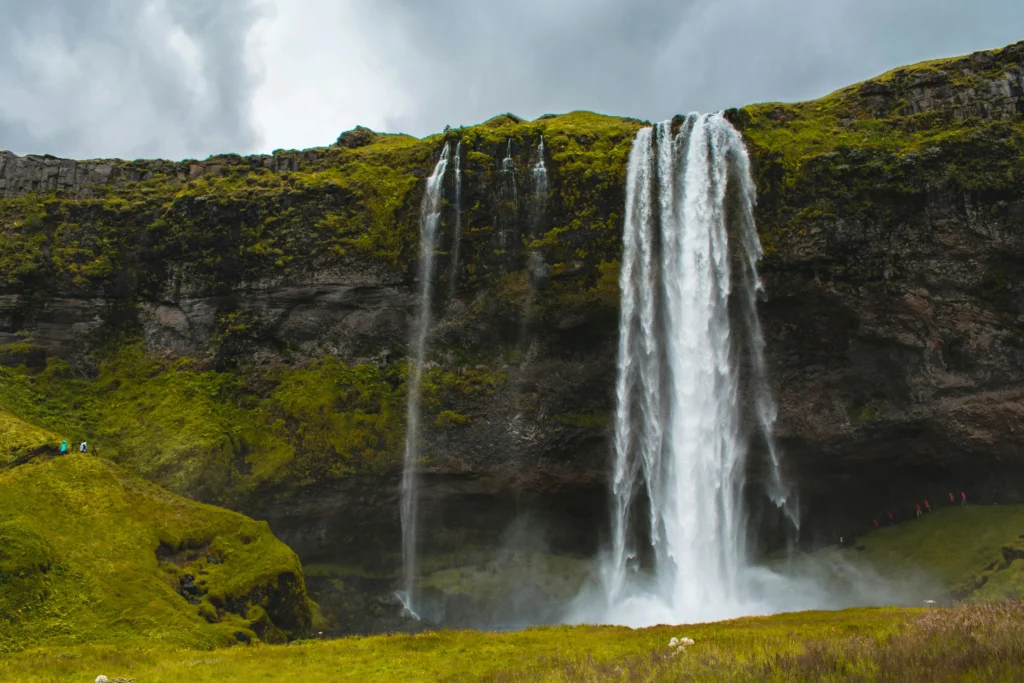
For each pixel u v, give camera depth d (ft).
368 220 220.23
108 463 185.16
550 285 200.85
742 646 98.73
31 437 179.63
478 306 206.49
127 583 145.18
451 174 211.61
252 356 216.54
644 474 199.11
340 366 213.46
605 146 209.97
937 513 193.88
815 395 191.93
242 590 155.43
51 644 125.70
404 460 202.80
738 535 195.21
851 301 186.80
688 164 200.85
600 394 202.18
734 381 194.80
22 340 221.87
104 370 221.87
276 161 246.06
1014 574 165.37
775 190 192.95
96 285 227.61
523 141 209.15
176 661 113.39
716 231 195.83
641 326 200.23
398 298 213.87
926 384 185.78
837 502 200.95
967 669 74.90
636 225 201.57
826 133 199.31
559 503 205.16
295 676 102.83
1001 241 181.98
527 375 204.23
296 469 199.41
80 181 247.09
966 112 193.16
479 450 202.80
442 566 202.18
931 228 184.75
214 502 192.54
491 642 123.54
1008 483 188.34
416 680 98.43
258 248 218.59
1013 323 182.19
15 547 137.80
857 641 90.22
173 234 225.56
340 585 195.42
